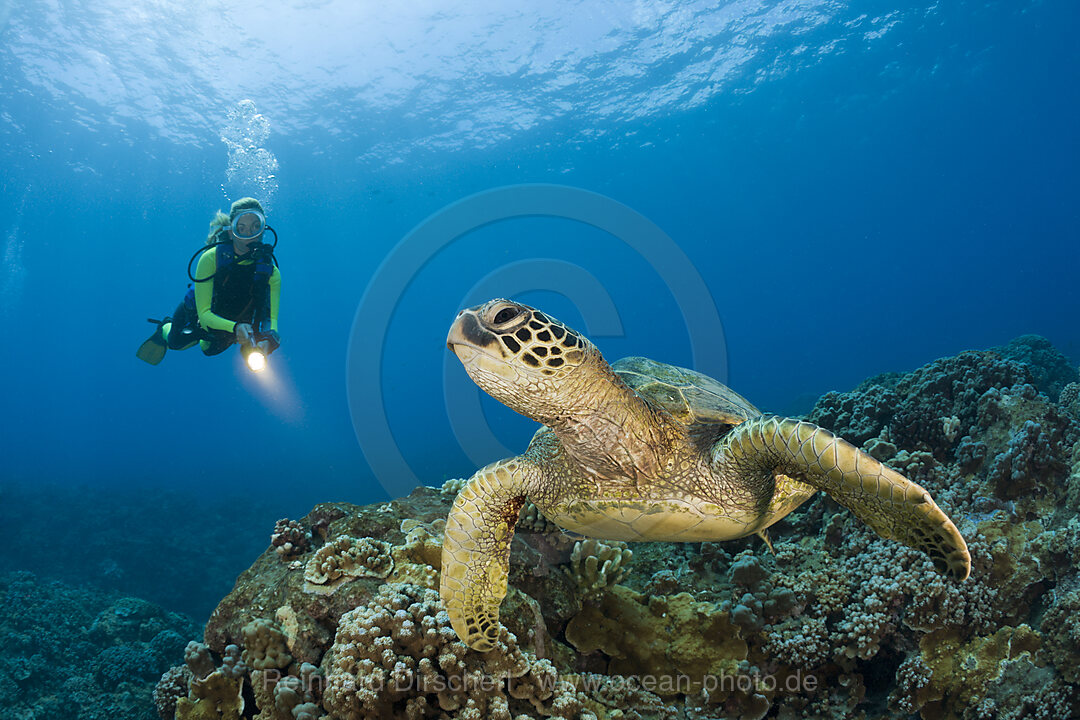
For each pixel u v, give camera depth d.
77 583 14.51
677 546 4.91
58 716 8.16
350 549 3.51
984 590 3.90
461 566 2.91
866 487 2.47
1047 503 4.30
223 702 3.29
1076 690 3.36
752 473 3.13
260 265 6.76
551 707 3.11
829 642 3.97
